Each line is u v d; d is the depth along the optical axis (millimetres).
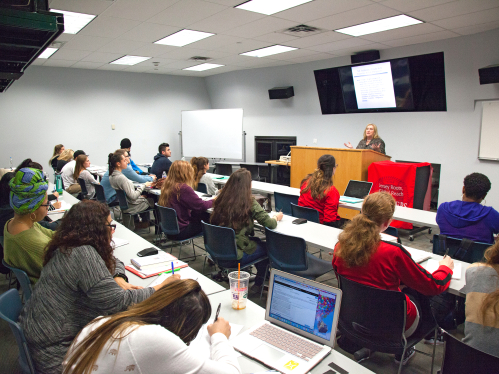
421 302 1929
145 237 4883
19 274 1841
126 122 9172
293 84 8031
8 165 7785
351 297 1783
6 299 1442
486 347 1296
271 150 9031
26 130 7902
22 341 1277
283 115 8570
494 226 2336
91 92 8586
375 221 1735
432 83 5773
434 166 6148
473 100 5457
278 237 2547
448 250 2295
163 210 3443
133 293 1446
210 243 2836
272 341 1315
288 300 1412
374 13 4188
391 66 6090
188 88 10031
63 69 8148
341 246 1769
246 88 9094
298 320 1373
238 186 2715
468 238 2398
